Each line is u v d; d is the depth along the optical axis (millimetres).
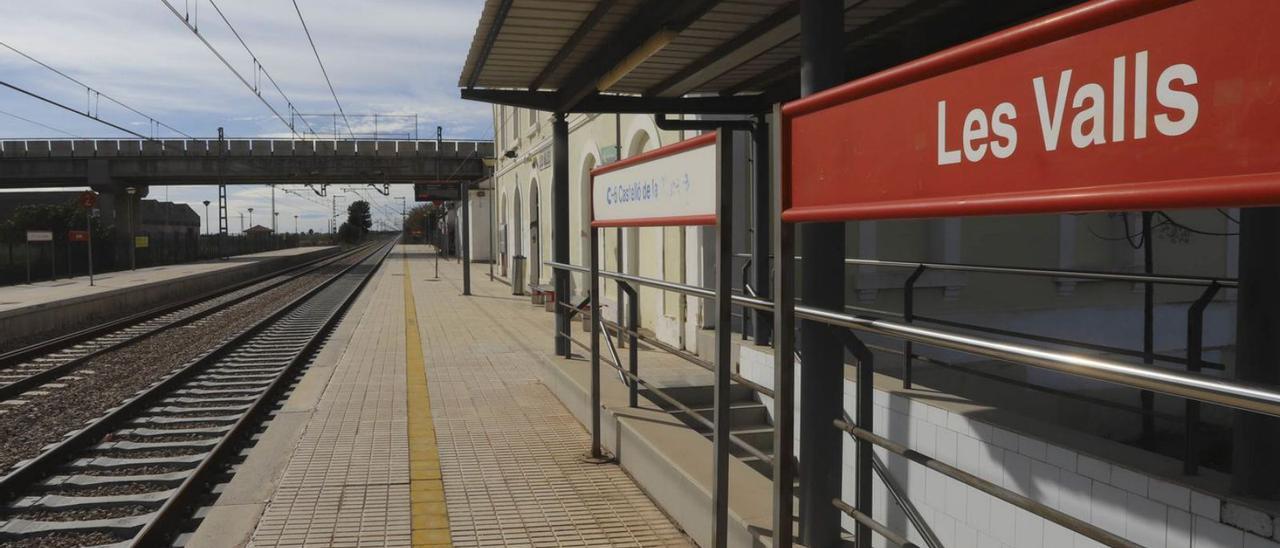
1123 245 8875
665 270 11148
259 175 43562
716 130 3426
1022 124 1727
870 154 2256
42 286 23953
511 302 20156
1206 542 2816
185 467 6273
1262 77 1248
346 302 20797
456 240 56219
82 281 26656
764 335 7277
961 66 1887
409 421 6727
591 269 5570
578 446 5930
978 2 5215
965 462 4039
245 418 7375
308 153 43344
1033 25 1660
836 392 3451
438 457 5648
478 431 6379
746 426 6840
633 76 7242
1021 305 8773
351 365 9805
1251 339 2973
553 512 4570
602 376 6977
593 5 5539
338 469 5391
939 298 8500
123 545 4488
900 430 4586
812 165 2561
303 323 16859
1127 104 1476
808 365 3461
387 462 5543
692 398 7383
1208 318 8875
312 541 4160
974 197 1852
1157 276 3822
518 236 25656
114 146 42312
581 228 16031
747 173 9414
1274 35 1229
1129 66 1471
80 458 6523
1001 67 1777
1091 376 1531
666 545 4113
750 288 7555
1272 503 2672
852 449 4969
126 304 22141
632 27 5758
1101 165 1532
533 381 8617
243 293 27219
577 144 16234
